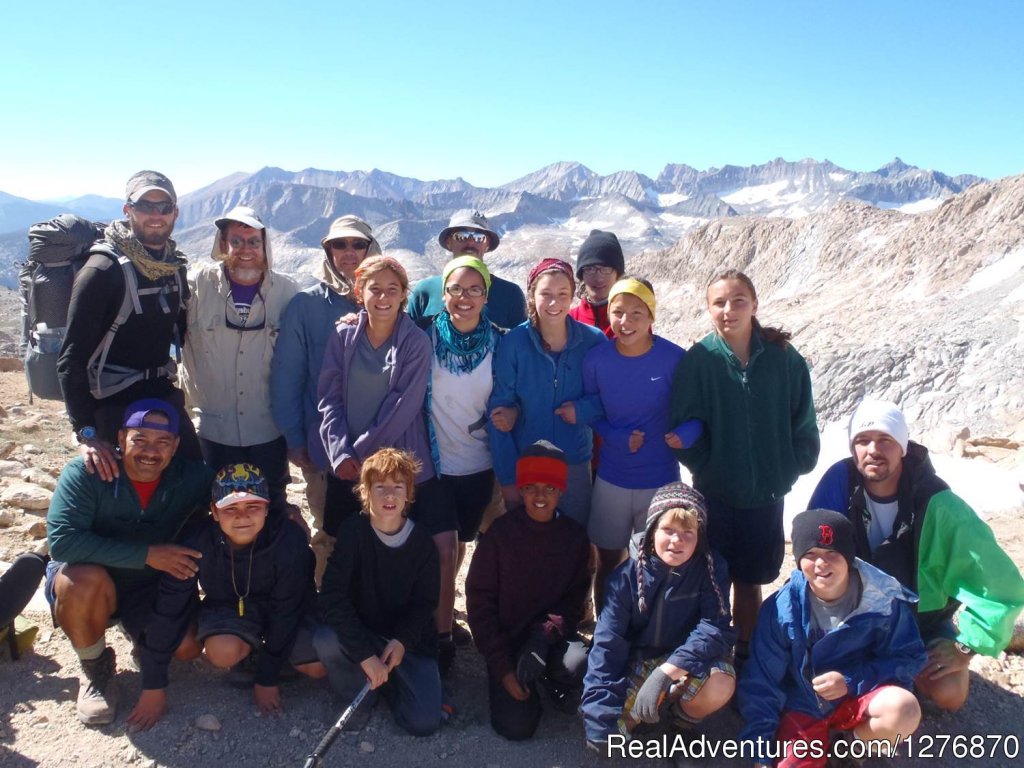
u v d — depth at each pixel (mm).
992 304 58188
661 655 2385
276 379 2818
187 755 2219
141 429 2354
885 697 2160
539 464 2479
